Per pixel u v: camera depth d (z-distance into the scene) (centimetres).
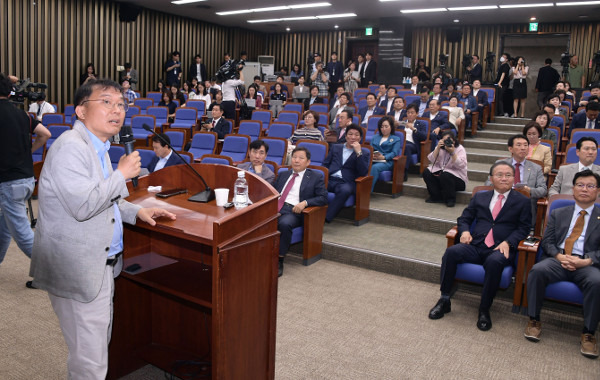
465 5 1104
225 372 174
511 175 336
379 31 1312
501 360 268
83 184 160
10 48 970
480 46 1356
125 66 1141
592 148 389
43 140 326
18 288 342
